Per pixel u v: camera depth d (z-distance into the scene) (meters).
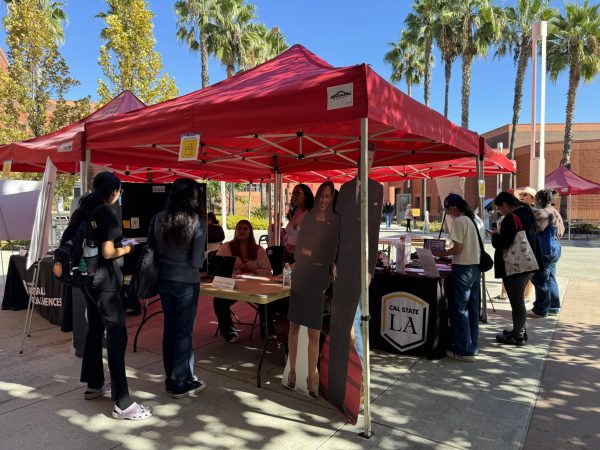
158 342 5.36
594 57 25.92
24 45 14.88
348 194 3.51
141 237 4.68
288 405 3.71
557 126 42.22
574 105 27.03
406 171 9.41
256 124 3.42
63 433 3.23
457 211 4.84
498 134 42.56
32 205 6.92
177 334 3.68
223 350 5.07
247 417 3.50
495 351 5.11
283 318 5.11
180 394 3.77
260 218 28.53
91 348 3.70
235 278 4.71
